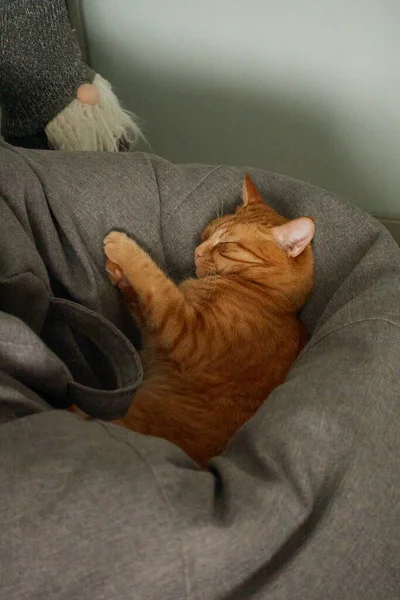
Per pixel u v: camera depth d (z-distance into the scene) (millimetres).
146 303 835
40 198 773
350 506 585
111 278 838
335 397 617
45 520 522
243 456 602
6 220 710
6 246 695
